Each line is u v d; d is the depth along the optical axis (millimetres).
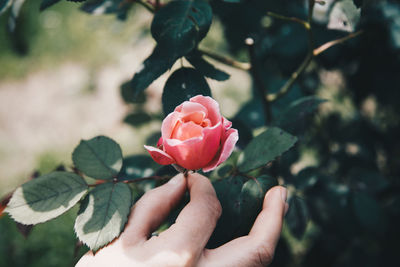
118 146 343
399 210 493
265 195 325
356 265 526
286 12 480
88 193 317
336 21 342
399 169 535
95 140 344
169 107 332
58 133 1310
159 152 279
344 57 500
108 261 292
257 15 483
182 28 325
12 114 1400
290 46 481
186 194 354
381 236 450
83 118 1355
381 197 504
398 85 490
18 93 1491
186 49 321
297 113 386
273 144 330
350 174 478
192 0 334
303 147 526
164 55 324
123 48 1570
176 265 289
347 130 541
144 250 294
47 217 311
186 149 274
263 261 307
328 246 553
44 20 1733
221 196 333
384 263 516
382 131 553
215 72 354
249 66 419
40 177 323
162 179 358
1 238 891
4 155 1224
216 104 289
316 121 540
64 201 318
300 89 489
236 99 1132
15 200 314
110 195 315
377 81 499
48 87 1505
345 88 563
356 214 444
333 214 447
